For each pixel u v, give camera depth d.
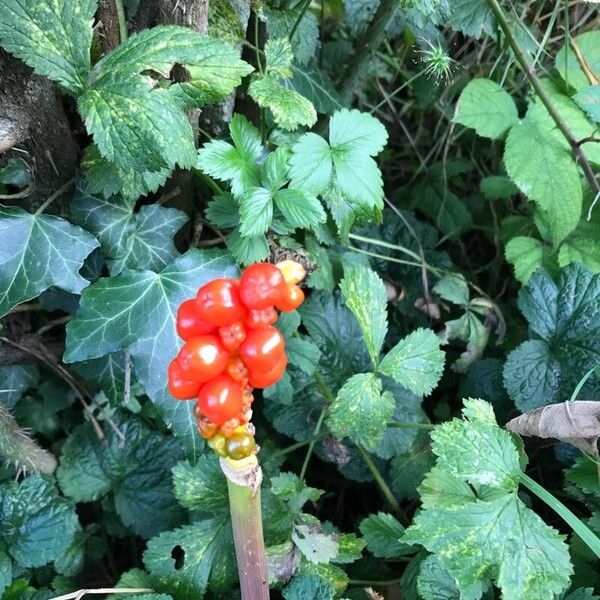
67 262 0.26
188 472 0.28
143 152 0.22
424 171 0.44
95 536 0.33
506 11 0.36
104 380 0.30
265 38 0.30
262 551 0.20
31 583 0.30
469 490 0.26
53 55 0.22
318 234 0.30
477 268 0.44
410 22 0.34
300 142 0.26
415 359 0.28
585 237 0.36
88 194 0.27
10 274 0.25
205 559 0.27
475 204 0.44
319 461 0.36
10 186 0.28
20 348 0.31
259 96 0.26
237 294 0.15
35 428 0.34
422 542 0.23
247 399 0.16
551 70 0.38
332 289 0.34
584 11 0.39
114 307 0.26
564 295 0.31
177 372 0.15
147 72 0.23
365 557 0.30
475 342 0.35
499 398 0.33
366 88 0.41
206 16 0.25
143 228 0.28
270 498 0.28
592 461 0.27
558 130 0.34
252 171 0.26
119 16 0.24
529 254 0.36
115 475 0.33
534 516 0.24
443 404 0.35
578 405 0.25
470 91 0.34
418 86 0.39
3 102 0.24
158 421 0.33
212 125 0.30
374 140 0.27
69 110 0.26
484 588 0.24
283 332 0.30
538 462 0.32
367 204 0.26
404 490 0.32
